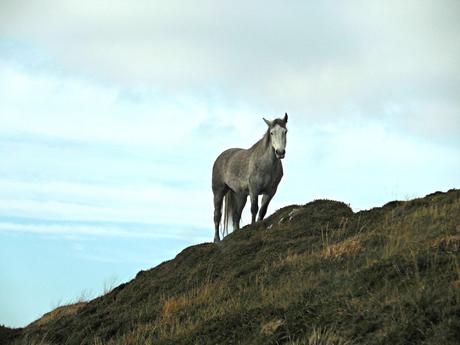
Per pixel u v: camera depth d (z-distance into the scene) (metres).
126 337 15.90
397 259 12.14
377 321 9.73
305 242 18.50
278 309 11.78
